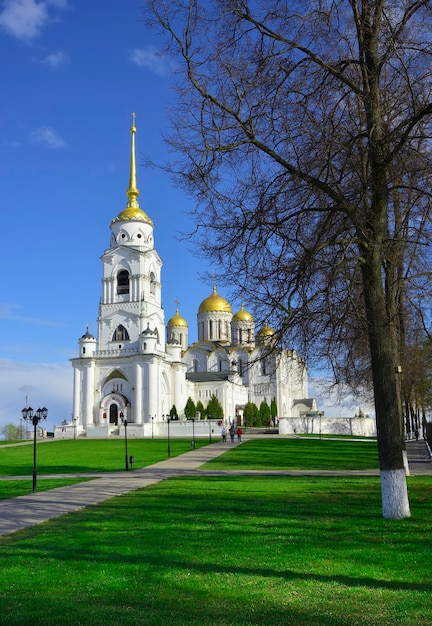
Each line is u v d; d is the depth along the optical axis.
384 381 16.00
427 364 47.06
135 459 45.72
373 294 16.17
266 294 16.30
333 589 9.71
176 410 100.88
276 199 16.09
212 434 87.12
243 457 44.78
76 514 18.86
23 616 8.88
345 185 17.41
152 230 107.31
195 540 13.66
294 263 15.87
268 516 16.70
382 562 11.18
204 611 8.87
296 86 16.30
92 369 98.69
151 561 11.82
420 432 84.19
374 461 39.78
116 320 100.88
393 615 8.46
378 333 16.06
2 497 24.50
